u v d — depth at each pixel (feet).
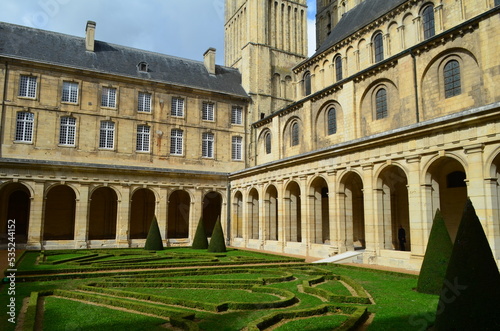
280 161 103.76
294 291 48.08
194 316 35.65
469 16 84.38
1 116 113.50
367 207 75.97
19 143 115.14
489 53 70.64
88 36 135.03
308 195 94.32
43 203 108.88
